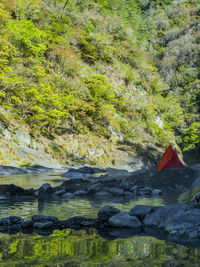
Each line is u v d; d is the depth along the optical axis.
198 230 3.21
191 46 64.19
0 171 14.48
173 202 5.45
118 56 48.12
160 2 91.19
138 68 49.59
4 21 26.45
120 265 2.14
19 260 2.26
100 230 3.47
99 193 6.90
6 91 24.19
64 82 30.38
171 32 72.88
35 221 3.73
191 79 55.84
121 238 3.05
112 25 51.16
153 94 49.22
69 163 22.58
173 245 2.77
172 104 49.28
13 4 30.66
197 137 42.12
